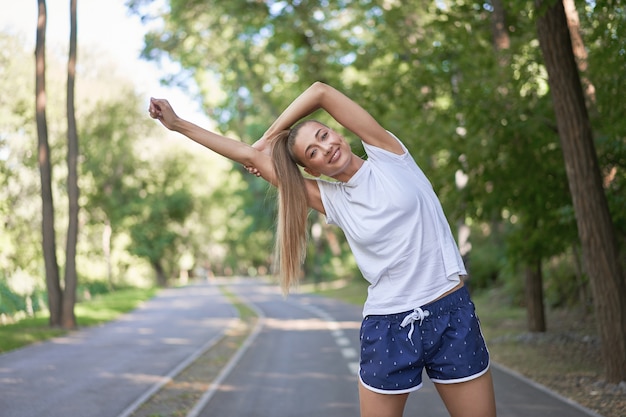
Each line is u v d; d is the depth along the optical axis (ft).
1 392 33.63
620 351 31.96
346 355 46.73
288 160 10.98
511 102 42.60
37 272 114.83
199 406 29.40
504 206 48.03
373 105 52.65
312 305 118.11
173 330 73.20
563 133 32.45
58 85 125.39
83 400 31.30
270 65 101.45
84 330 73.51
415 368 10.55
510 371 37.65
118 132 156.56
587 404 27.86
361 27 75.61
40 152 74.28
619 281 32.09
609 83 36.27
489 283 103.24
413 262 10.51
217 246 334.44
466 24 50.26
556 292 76.33
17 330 68.59
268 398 31.09
